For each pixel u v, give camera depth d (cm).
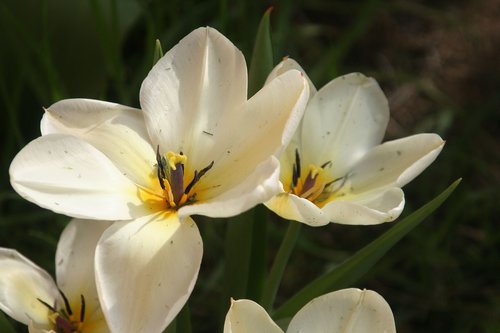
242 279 56
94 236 51
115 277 47
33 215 70
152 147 50
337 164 54
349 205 49
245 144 49
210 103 50
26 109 74
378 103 55
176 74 50
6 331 50
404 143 53
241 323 47
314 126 54
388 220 49
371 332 48
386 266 72
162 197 50
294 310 53
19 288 50
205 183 50
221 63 50
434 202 51
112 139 50
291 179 54
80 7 72
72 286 51
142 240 48
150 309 46
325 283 53
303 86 47
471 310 72
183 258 47
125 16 73
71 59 72
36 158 47
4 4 71
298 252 74
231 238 55
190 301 71
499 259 74
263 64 54
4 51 72
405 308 72
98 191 48
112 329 46
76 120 49
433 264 74
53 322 50
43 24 69
